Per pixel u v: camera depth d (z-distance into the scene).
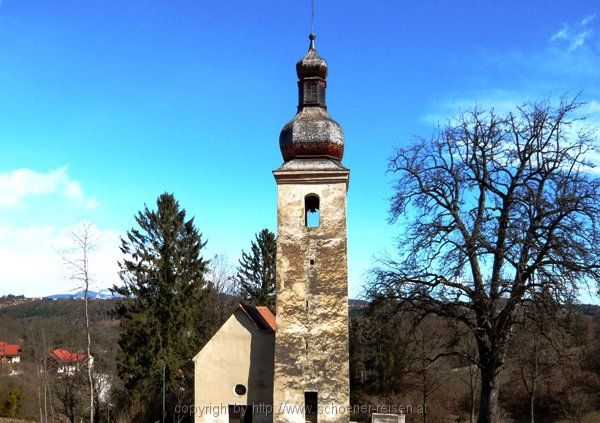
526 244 23.12
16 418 47.56
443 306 25.97
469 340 37.97
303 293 26.95
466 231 25.91
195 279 47.28
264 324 31.83
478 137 26.59
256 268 62.31
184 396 41.38
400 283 26.14
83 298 33.09
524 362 37.94
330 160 28.64
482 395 25.03
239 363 29.36
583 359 39.81
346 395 25.72
